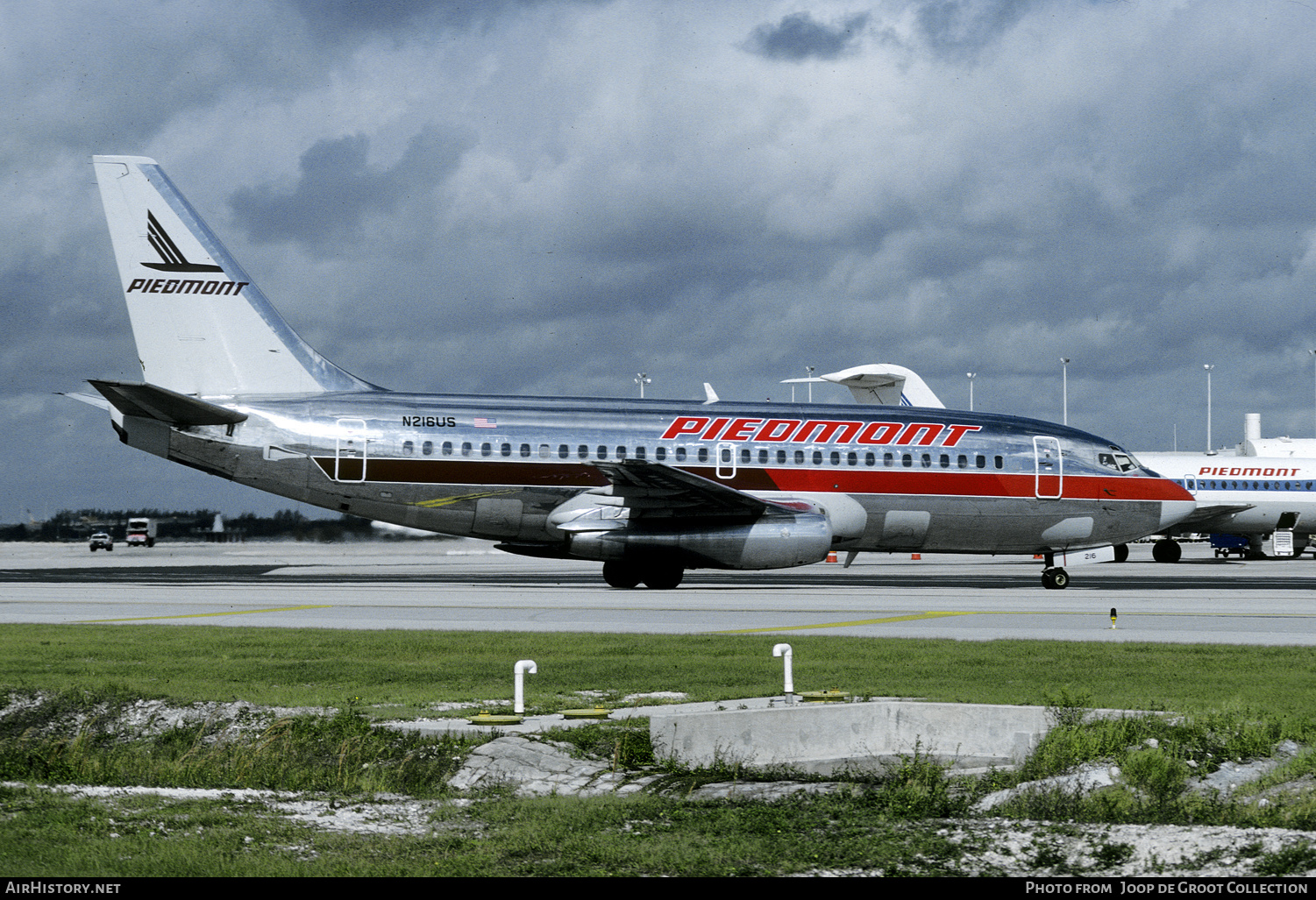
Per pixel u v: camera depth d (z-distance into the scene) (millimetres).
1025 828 16125
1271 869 13992
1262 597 59031
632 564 64188
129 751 23453
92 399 64062
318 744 22641
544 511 64812
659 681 29328
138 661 33438
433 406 65188
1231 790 19297
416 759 21656
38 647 36312
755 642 37312
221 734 24391
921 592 61500
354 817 17281
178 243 65000
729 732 22969
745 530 62875
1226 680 29500
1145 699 26266
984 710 23969
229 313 65375
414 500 64000
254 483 63844
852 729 24312
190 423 63125
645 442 65875
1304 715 24531
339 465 63344
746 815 17109
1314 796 18078
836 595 58969
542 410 66062
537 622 44812
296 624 44000
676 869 14305
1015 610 51000
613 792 19609
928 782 19562
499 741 22062
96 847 15258
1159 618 47500
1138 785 18953
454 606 51656
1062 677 30016
